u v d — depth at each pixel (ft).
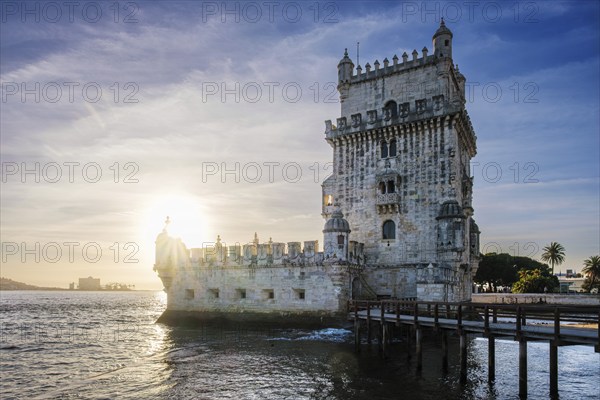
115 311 402.31
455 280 148.66
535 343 151.74
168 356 122.93
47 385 100.94
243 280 166.91
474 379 96.53
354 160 174.19
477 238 186.09
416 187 160.35
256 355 118.73
